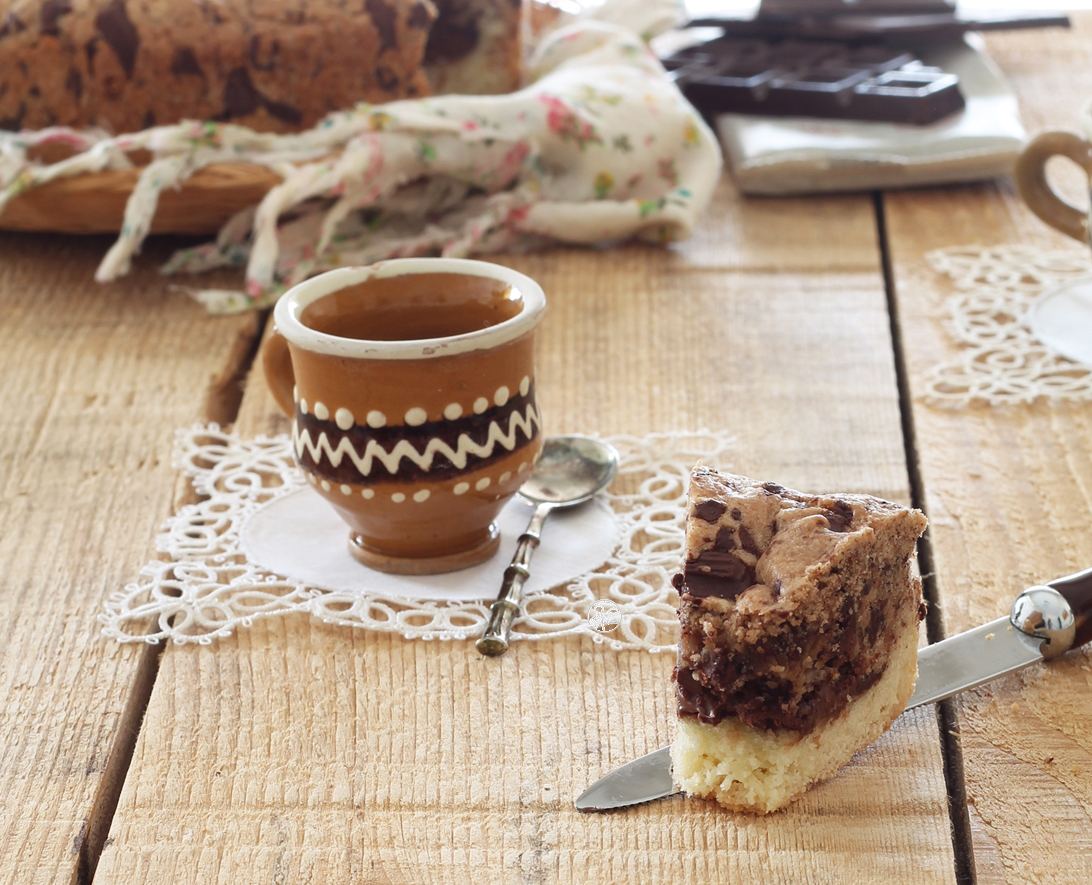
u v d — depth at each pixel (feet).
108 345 2.67
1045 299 2.71
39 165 2.79
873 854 1.92
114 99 2.79
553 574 2.19
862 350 2.62
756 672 1.92
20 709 2.05
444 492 2.13
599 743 2.01
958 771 1.99
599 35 3.14
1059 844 1.92
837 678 1.95
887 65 3.51
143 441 2.44
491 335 2.09
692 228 2.95
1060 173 3.20
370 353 2.07
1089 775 1.97
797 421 2.46
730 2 5.89
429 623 2.13
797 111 3.32
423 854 1.92
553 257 2.95
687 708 1.95
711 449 2.40
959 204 3.10
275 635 2.13
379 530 2.16
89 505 2.32
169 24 2.77
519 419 2.15
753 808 1.95
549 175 2.94
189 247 2.97
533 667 2.09
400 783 1.98
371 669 2.09
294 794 1.97
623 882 1.90
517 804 1.96
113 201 2.73
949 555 2.23
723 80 3.44
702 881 1.90
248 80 2.80
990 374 2.55
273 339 2.17
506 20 3.03
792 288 2.81
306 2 2.79
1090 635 2.07
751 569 1.95
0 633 2.14
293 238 2.84
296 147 2.80
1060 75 4.05
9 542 2.26
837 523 1.96
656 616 2.15
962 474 2.36
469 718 2.04
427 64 3.05
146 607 2.15
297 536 2.25
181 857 1.92
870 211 3.10
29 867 1.92
